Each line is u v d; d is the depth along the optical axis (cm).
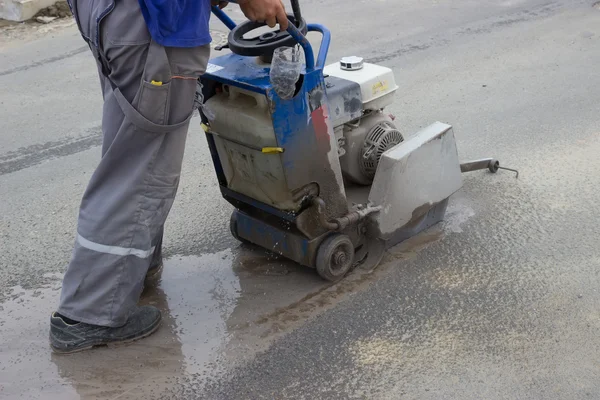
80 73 669
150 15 268
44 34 777
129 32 273
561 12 799
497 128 530
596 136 510
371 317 337
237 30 325
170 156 299
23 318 349
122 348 323
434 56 680
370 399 289
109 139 299
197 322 340
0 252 405
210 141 351
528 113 553
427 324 331
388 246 386
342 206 347
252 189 346
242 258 389
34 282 378
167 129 290
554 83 608
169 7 265
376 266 372
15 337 334
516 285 356
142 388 300
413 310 341
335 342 322
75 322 317
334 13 822
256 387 298
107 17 275
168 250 399
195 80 291
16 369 313
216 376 305
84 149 526
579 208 421
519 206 426
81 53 719
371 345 320
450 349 315
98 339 319
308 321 337
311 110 315
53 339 320
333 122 344
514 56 673
